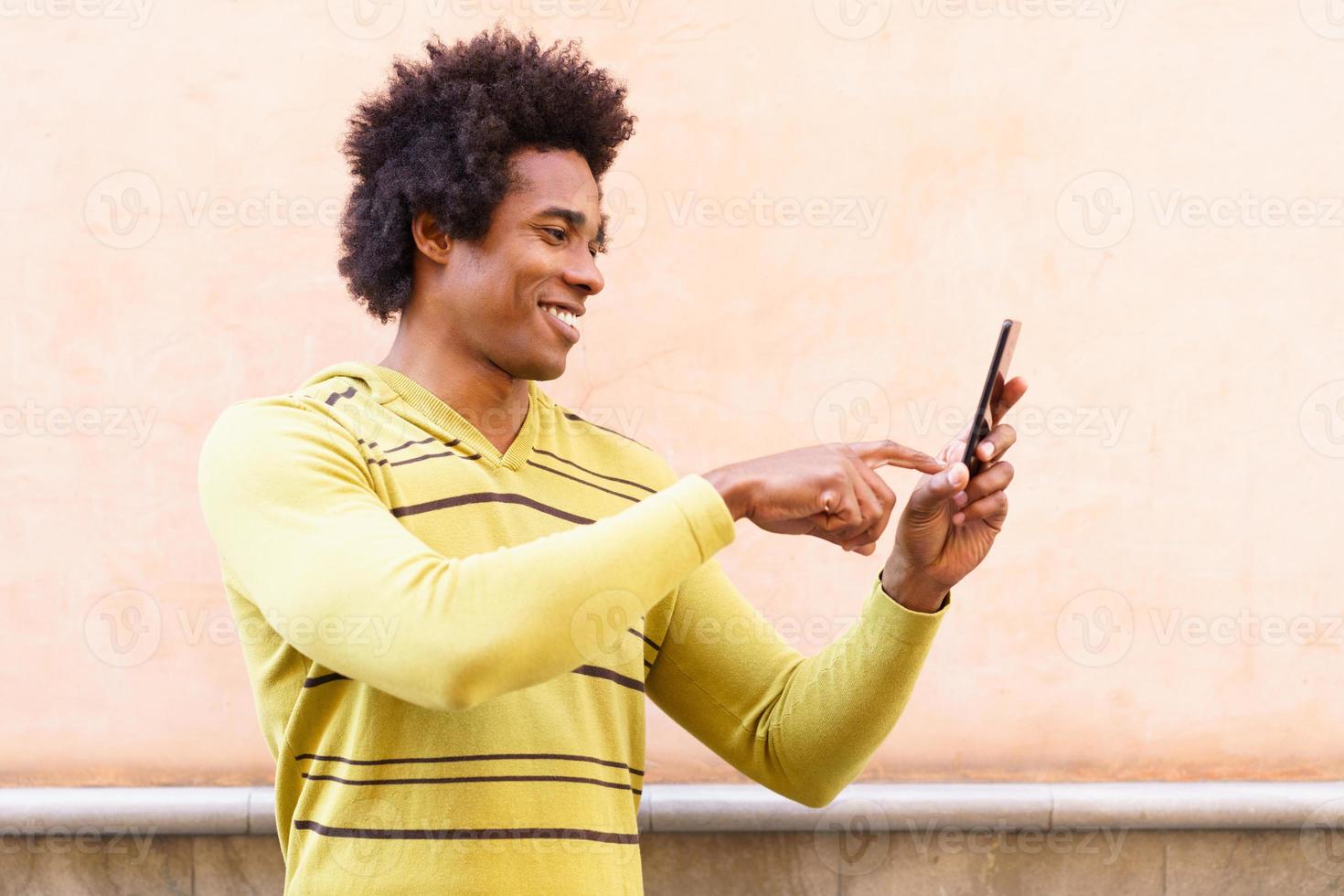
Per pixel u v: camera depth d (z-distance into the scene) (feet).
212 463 8.70
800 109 20.99
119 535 20.58
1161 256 21.15
